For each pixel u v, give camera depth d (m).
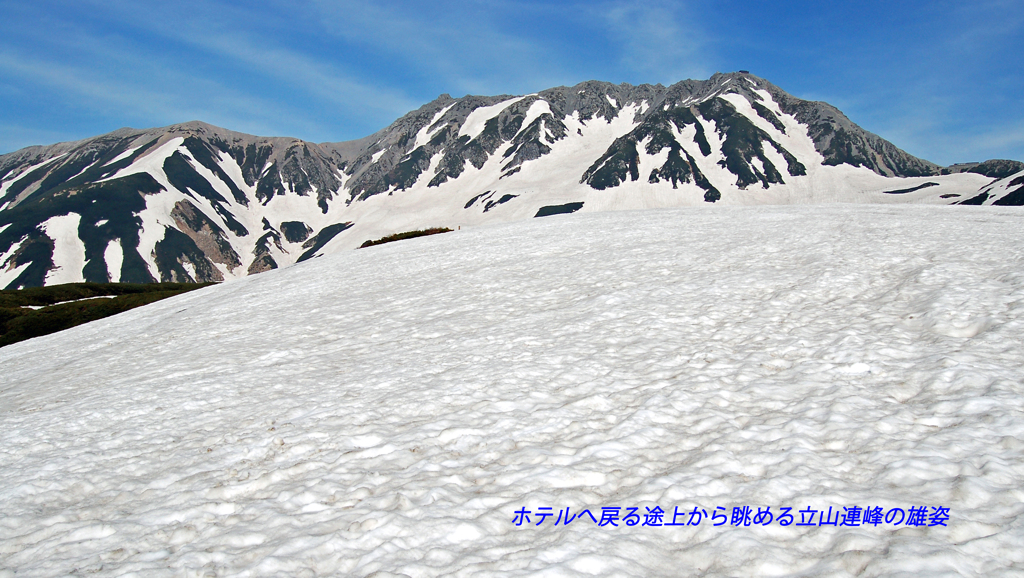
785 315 12.83
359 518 6.07
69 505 7.51
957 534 4.58
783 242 23.77
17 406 14.21
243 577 5.25
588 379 10.07
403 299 21.89
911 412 7.12
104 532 6.48
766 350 10.55
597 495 6.09
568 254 28.20
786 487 5.68
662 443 7.23
